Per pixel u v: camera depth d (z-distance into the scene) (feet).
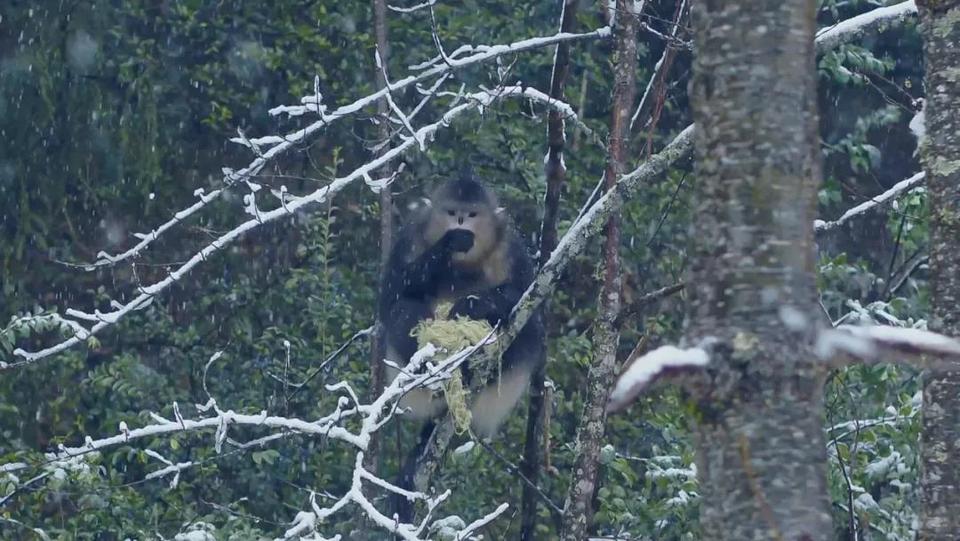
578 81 49.98
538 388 35.68
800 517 11.94
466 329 31.63
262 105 49.93
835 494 32.32
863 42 54.08
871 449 33.68
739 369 12.06
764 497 11.93
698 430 12.41
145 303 29.37
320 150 50.26
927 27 19.92
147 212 48.39
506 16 48.37
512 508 40.63
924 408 19.22
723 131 12.39
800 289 12.20
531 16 48.62
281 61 48.32
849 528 31.55
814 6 12.55
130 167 48.37
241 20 49.42
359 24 49.26
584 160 46.57
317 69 48.06
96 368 42.88
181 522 36.09
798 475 11.98
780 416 12.05
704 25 12.61
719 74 12.45
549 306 46.19
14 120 47.50
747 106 12.31
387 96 30.30
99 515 34.96
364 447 26.32
